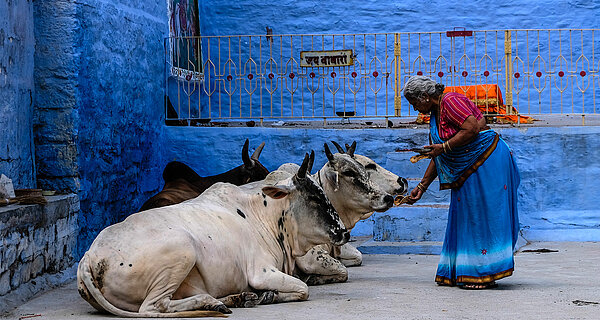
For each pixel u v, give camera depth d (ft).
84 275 16.60
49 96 26.20
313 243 19.83
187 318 16.42
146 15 33.45
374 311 17.52
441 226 30.76
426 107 21.39
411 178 33.22
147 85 33.45
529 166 33.81
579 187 33.60
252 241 19.07
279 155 35.22
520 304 18.24
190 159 35.45
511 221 21.09
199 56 41.93
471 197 20.76
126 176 30.63
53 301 19.67
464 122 20.54
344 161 21.62
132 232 16.90
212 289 17.74
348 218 22.04
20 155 24.47
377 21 45.29
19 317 17.49
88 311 17.94
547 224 33.27
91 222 27.02
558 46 45.21
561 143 33.68
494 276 20.61
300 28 45.19
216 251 17.72
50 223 22.34
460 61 42.60
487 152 20.76
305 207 19.63
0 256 18.60
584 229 32.89
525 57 45.21
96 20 27.94
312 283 22.25
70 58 26.21
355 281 22.76
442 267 21.56
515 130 33.99
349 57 39.63
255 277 18.78
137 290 16.61
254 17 45.11
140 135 32.40
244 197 19.93
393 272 24.80
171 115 36.63
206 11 44.32
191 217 17.93
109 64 29.07
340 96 44.83
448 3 45.34
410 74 40.96
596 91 45.21
